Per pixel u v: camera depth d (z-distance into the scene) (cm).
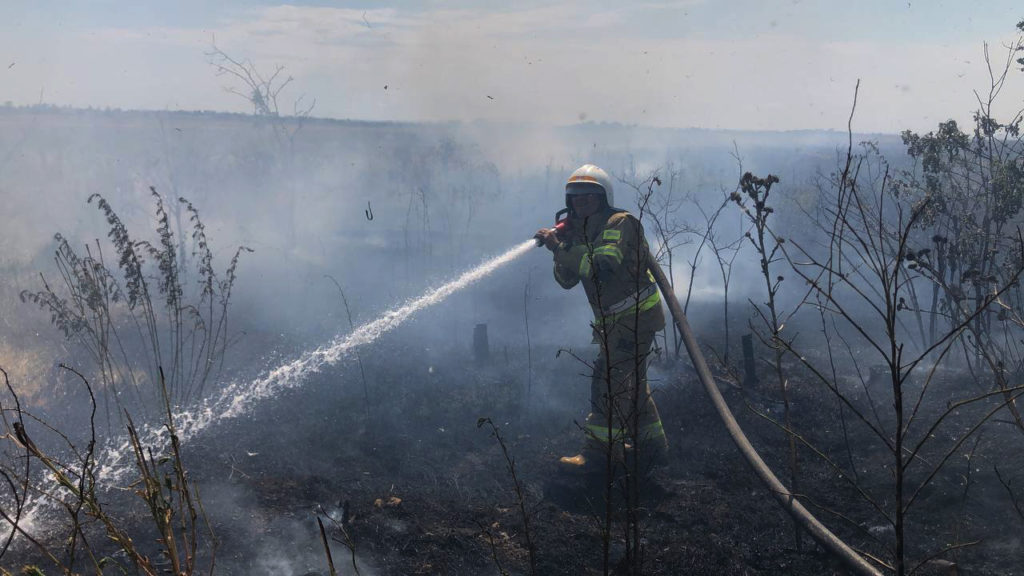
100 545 378
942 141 625
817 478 499
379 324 845
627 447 483
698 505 459
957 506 435
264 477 476
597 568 394
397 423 596
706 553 402
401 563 386
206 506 428
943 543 402
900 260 240
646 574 387
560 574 387
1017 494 427
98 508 214
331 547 395
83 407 599
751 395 633
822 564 392
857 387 654
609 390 337
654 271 506
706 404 617
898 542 241
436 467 534
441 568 385
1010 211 580
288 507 438
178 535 391
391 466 528
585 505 476
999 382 366
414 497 470
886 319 238
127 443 522
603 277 487
